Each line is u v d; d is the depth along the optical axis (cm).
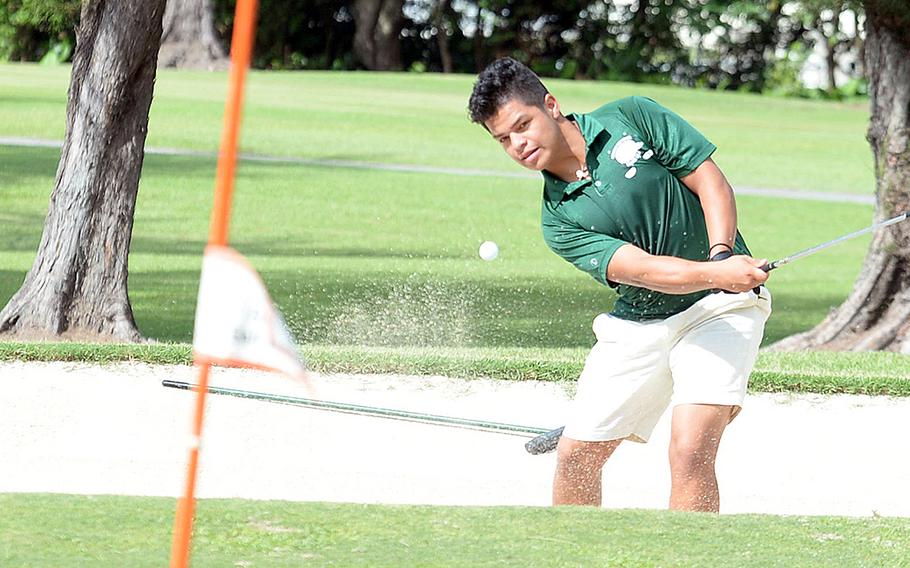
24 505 1240
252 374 2609
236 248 4744
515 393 2558
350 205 5762
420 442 2206
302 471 2019
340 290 3991
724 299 1536
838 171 7650
